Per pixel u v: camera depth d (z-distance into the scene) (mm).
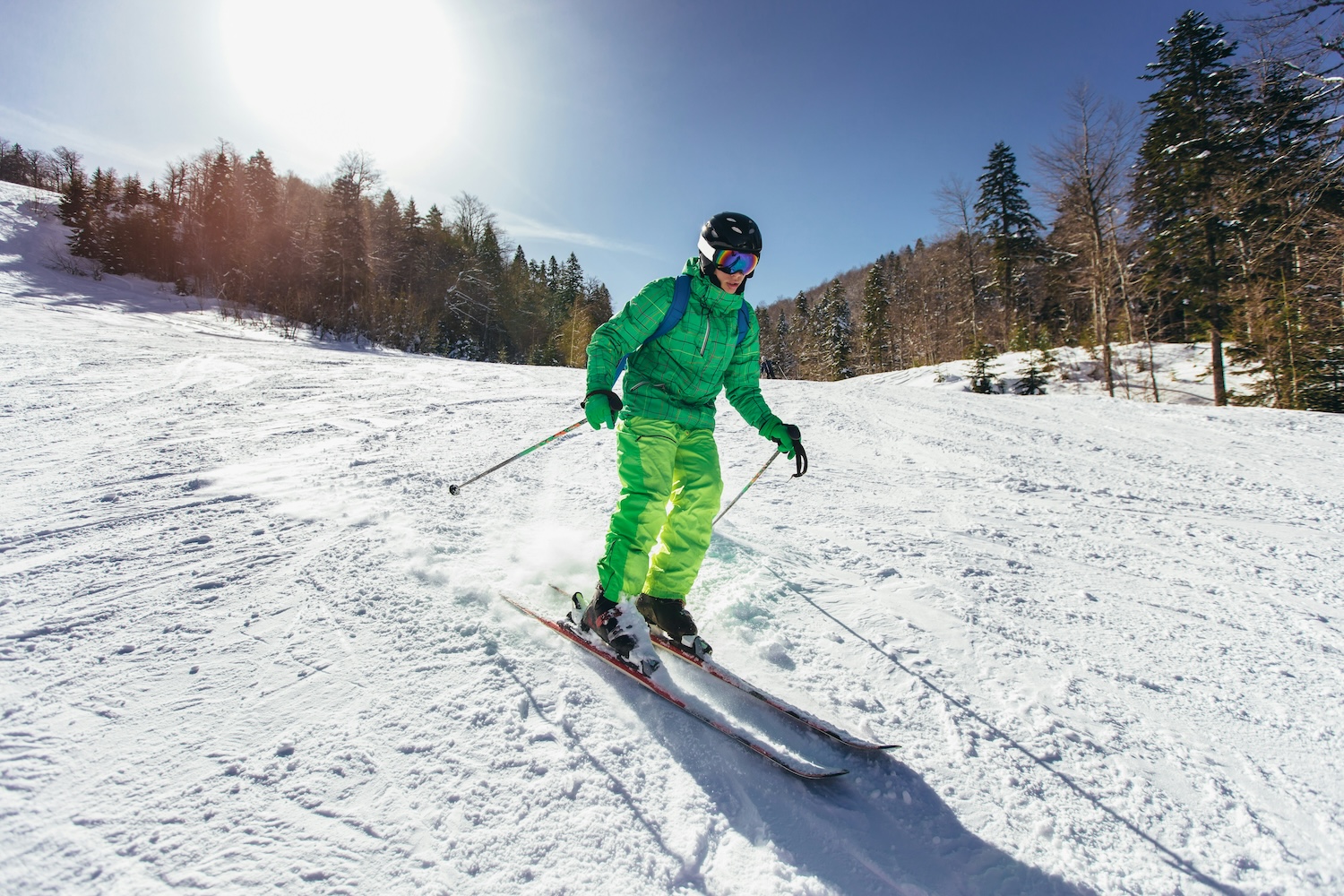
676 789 1469
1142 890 1264
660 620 2143
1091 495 4422
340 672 1813
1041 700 1880
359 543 2752
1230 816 1451
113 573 2398
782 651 2102
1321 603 2674
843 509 3857
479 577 2457
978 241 34844
